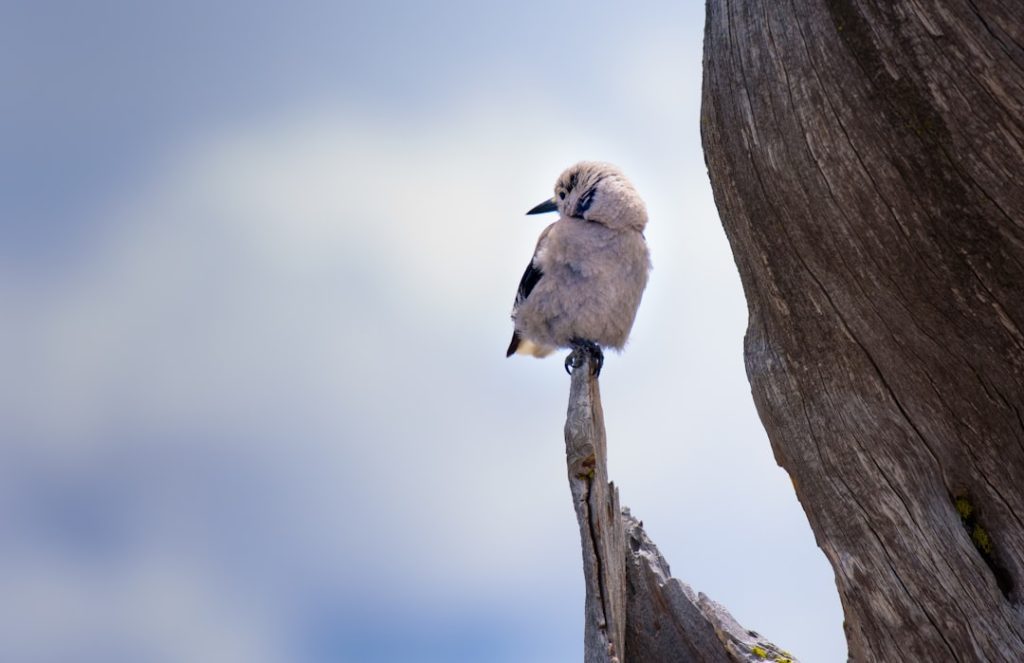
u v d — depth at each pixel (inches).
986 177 301.1
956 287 312.7
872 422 334.3
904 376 327.6
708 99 354.9
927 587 326.0
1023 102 292.7
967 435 321.4
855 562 339.3
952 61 298.8
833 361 339.9
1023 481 314.7
